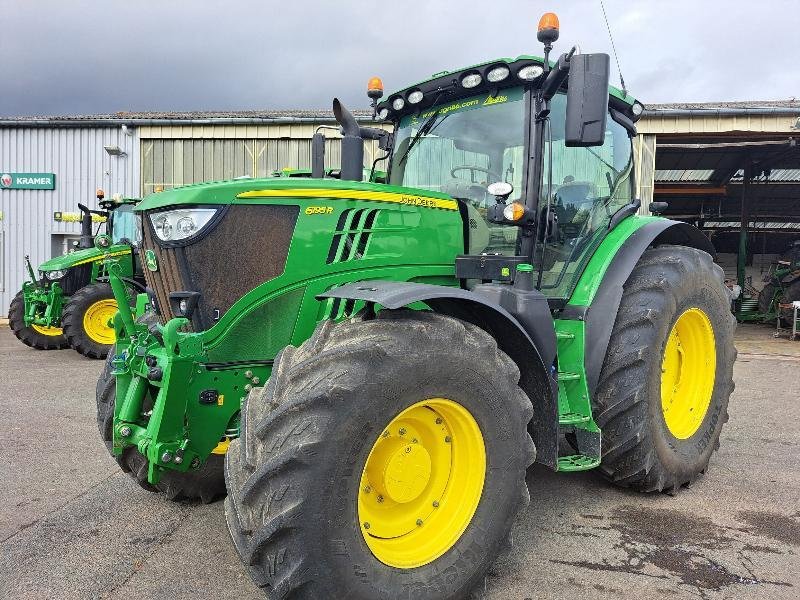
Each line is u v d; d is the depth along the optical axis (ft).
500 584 8.64
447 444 8.25
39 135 47.01
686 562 9.25
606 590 8.47
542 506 11.41
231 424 8.80
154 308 9.95
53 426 16.84
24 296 31.94
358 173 11.10
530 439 8.70
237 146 44.96
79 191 47.06
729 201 61.67
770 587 8.54
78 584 8.64
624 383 11.12
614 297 11.28
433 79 11.89
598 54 9.21
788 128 37.04
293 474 6.64
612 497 11.87
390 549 7.67
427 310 8.63
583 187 12.18
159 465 8.39
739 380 23.93
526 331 9.57
